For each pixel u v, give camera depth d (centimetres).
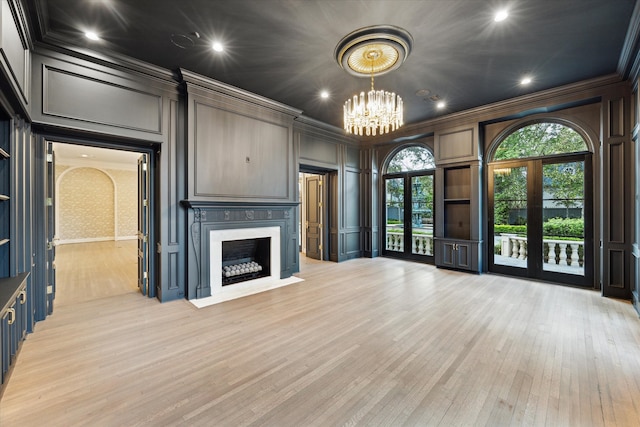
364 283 451
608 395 182
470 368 214
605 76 366
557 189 443
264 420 163
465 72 361
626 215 362
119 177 990
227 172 404
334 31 279
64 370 212
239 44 301
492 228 509
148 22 264
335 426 158
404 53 307
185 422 161
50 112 282
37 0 232
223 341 258
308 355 234
